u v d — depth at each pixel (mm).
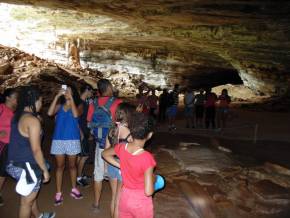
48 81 24719
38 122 4105
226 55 27516
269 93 29250
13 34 34344
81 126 6230
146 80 38594
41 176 4344
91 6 17062
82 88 6355
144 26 22125
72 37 33781
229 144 11234
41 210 5738
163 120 16266
